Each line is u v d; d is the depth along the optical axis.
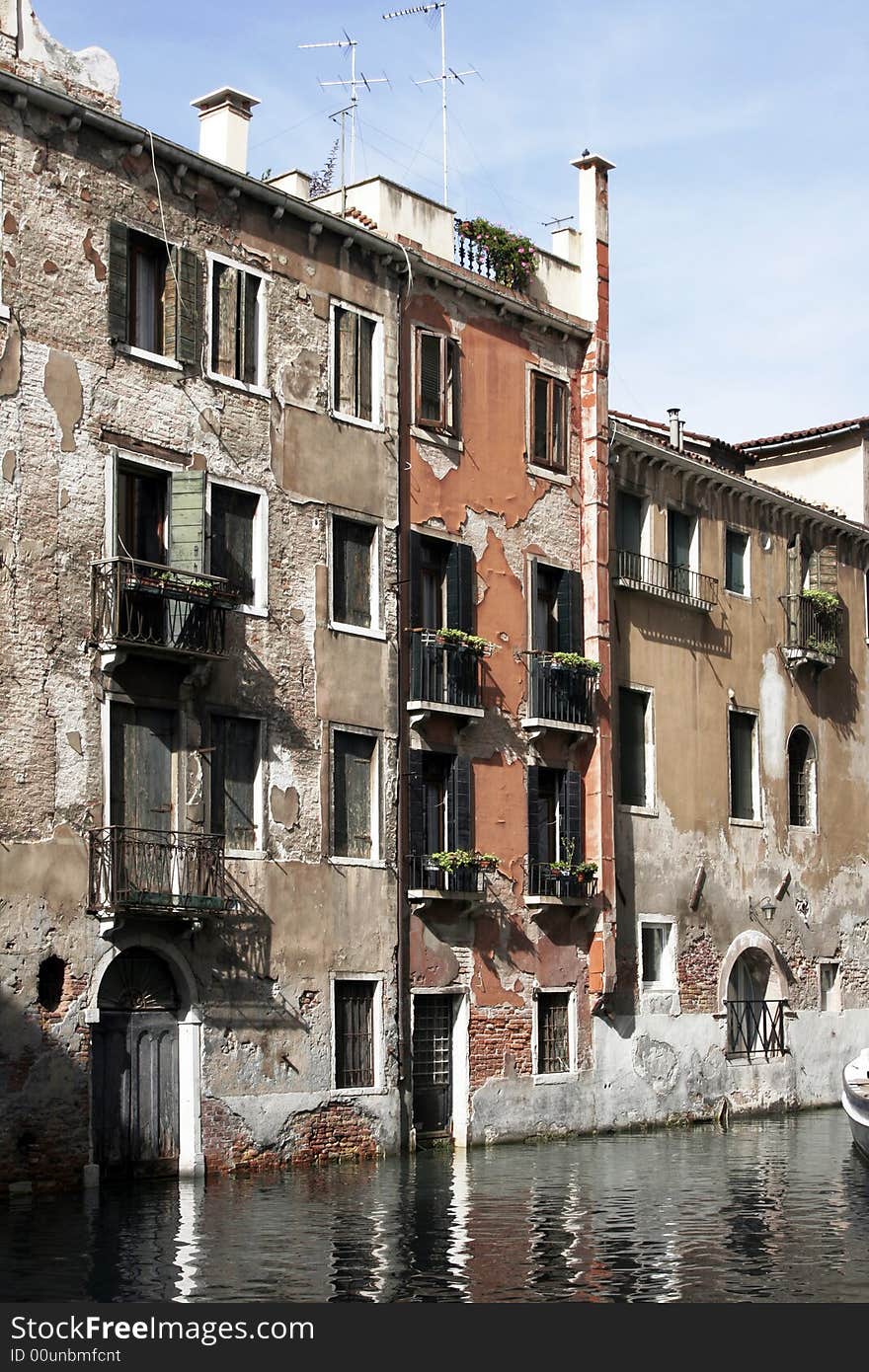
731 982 33.00
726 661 32.88
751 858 33.03
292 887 23.02
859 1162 24.27
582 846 28.19
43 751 20.11
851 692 37.00
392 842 24.62
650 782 30.52
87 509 20.84
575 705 28.02
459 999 25.83
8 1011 19.44
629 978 29.38
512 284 27.92
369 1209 18.75
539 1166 23.31
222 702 22.30
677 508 31.88
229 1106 21.84
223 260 22.92
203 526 21.52
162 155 22.06
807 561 36.12
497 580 27.14
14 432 20.17
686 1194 20.41
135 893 20.30
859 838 36.72
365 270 25.11
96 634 20.66
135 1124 20.92
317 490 24.00
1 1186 19.16
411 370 25.89
